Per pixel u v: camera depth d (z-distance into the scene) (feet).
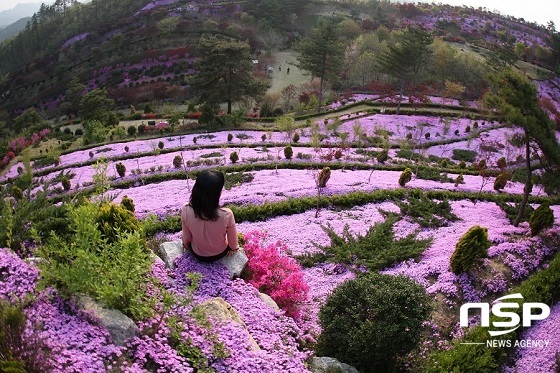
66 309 17.97
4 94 330.13
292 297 28.68
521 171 91.40
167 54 282.36
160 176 82.17
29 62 363.15
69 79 292.61
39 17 450.71
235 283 25.03
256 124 158.30
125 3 395.34
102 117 176.24
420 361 28.27
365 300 26.66
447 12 365.20
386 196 60.03
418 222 51.19
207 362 18.25
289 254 42.73
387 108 178.40
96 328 17.22
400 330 25.03
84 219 20.36
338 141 122.21
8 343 14.02
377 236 43.37
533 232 45.62
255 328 22.45
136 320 19.03
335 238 44.14
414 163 99.14
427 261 40.47
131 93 241.76
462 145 131.03
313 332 29.14
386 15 333.21
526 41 329.93
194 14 333.62
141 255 19.04
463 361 26.43
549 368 27.53
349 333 25.61
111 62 290.76
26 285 18.19
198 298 22.90
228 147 113.80
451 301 34.88
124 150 119.55
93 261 18.53
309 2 337.93
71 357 15.14
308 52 180.55
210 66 165.58
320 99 182.29
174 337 18.89
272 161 92.17
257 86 170.50
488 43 301.43
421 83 206.28
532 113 49.62
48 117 258.57
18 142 149.28
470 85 214.28
